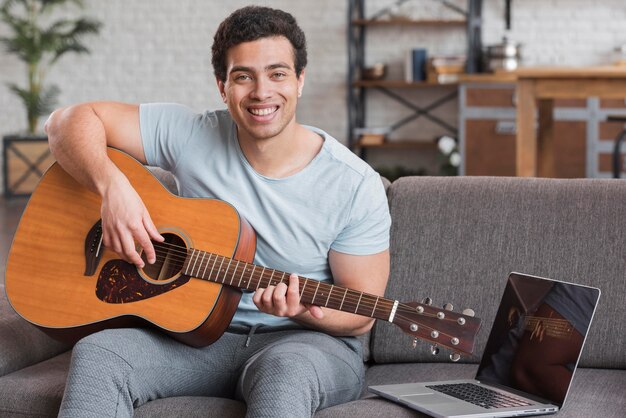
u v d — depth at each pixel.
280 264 2.13
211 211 2.08
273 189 2.10
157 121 2.23
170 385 1.97
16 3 8.08
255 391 1.78
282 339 2.03
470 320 1.87
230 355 2.05
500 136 6.90
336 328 2.05
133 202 2.04
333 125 8.16
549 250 2.24
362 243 2.10
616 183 2.28
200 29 8.23
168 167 2.24
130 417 1.86
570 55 7.71
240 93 2.03
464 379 2.08
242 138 2.12
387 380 2.17
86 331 2.03
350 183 2.09
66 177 2.19
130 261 2.05
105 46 8.34
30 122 7.81
